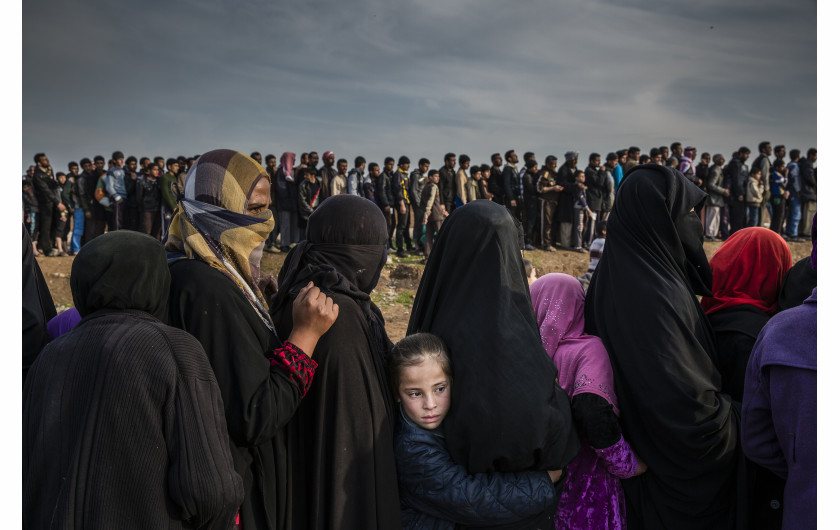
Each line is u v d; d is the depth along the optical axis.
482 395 1.65
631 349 1.89
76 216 11.24
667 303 1.87
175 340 1.37
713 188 12.22
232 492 1.33
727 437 1.81
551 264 10.98
